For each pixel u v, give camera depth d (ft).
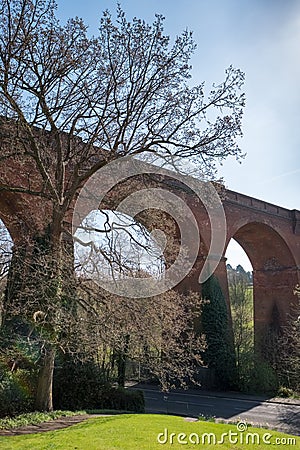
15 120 34.76
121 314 34.65
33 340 32.94
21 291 33.30
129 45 35.94
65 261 33.81
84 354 38.45
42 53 33.91
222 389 75.77
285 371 77.77
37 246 35.17
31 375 38.06
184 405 59.21
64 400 42.45
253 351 86.89
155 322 37.06
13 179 43.21
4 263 35.32
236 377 76.13
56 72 34.37
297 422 50.26
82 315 34.76
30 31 32.86
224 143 38.09
